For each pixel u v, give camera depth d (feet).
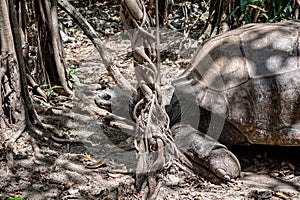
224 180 11.12
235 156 11.53
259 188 10.89
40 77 16.01
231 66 11.61
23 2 15.01
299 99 11.07
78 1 30.91
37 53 15.84
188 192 10.71
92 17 27.17
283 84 11.12
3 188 10.68
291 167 11.82
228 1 18.94
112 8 29.25
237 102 11.28
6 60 12.44
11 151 11.69
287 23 12.57
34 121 13.02
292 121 11.11
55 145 12.41
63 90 16.05
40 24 15.53
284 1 17.87
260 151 12.57
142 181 10.81
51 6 15.62
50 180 11.02
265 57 11.51
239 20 19.27
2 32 12.35
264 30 12.07
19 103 12.63
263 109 11.14
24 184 10.85
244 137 11.64
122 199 10.42
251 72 11.37
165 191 10.76
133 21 10.53
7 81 12.53
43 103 14.93
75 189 10.71
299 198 10.45
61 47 16.10
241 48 11.82
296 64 11.32
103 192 10.63
